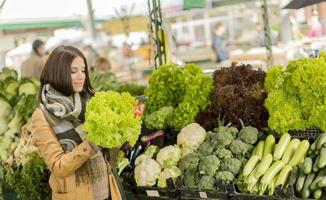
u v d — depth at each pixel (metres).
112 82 6.33
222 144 3.29
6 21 8.22
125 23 8.34
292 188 2.73
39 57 7.26
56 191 2.79
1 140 4.84
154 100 4.13
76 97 2.80
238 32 8.90
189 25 9.27
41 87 2.77
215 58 8.96
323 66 3.20
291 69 3.43
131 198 3.50
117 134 2.60
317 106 3.20
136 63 8.68
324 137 2.97
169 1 7.29
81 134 2.78
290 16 6.98
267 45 5.49
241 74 3.77
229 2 6.00
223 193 2.99
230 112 3.60
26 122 4.94
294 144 3.15
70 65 2.70
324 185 2.65
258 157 3.12
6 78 5.48
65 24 8.93
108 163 2.93
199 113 3.80
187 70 4.02
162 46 4.66
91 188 2.79
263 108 3.53
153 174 3.36
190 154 3.36
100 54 8.97
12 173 4.16
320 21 6.48
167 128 3.96
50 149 2.64
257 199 2.88
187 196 3.17
